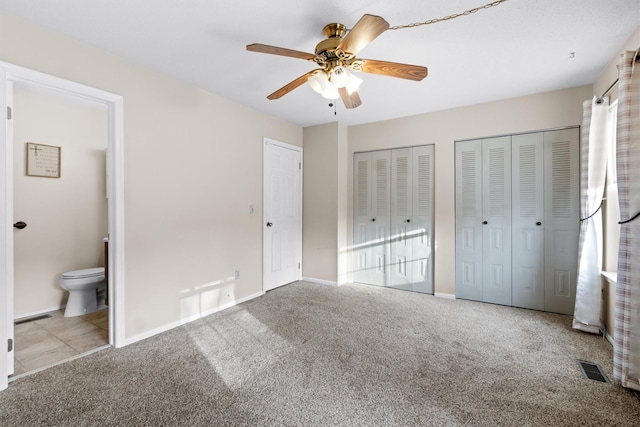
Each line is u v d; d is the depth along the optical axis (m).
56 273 3.11
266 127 3.68
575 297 2.87
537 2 1.69
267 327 2.65
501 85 2.84
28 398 1.66
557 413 1.54
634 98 1.74
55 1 1.67
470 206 3.41
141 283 2.40
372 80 2.72
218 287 3.07
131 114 2.34
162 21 1.87
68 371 1.93
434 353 2.17
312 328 2.63
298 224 4.25
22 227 2.88
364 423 1.47
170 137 2.62
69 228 3.21
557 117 2.97
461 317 2.88
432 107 3.46
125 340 2.30
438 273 3.59
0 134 1.73
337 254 4.03
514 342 2.35
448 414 1.53
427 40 2.07
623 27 1.92
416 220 3.77
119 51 2.21
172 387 1.77
